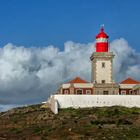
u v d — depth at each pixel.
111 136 98.81
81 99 129.25
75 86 138.25
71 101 128.88
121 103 130.12
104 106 129.38
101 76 141.88
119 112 119.81
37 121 118.00
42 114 123.50
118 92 138.12
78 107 128.75
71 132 102.12
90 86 138.25
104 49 146.50
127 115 117.75
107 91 137.62
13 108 139.88
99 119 113.19
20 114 131.00
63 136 100.19
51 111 127.62
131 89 139.75
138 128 105.75
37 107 137.25
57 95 128.62
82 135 99.88
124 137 98.19
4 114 135.00
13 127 115.25
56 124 111.69
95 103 129.50
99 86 137.50
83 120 112.69
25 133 106.94
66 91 139.12
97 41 147.38
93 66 144.38
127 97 130.50
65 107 128.25
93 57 142.88
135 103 130.38
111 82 141.38
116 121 110.94
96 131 102.88
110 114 118.06
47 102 139.75
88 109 125.19
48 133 103.69
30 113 129.50
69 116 118.25
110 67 142.12
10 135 106.56
